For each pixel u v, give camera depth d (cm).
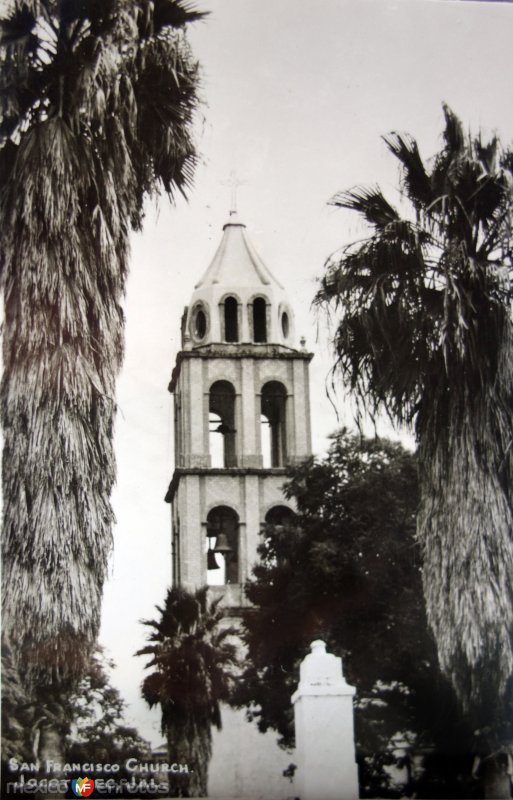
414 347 2405
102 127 2288
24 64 2284
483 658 2264
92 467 2148
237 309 3844
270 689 2597
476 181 2458
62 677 2155
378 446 2744
